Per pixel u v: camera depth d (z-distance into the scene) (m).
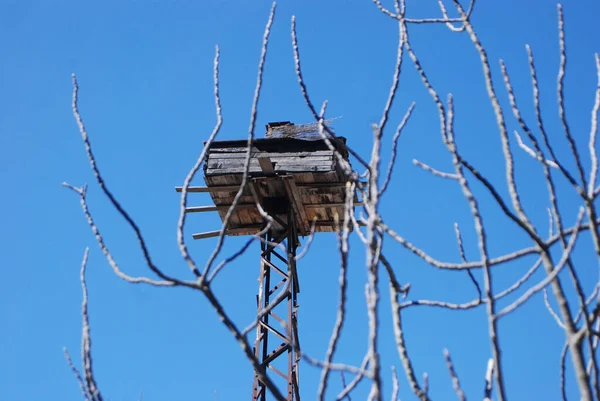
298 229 23.75
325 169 22.23
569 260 6.14
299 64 7.16
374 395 5.38
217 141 23.53
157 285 6.00
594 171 6.38
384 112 6.51
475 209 6.18
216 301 5.89
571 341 5.96
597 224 6.09
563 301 6.07
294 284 21.64
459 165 6.33
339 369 5.50
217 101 6.97
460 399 5.74
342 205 22.62
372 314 5.53
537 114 6.57
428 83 6.73
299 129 23.33
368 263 5.75
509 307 5.92
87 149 6.34
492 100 6.59
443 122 6.56
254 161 22.95
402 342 6.22
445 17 7.29
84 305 6.67
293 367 19.88
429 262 6.19
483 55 6.77
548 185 6.34
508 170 6.44
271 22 7.05
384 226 6.32
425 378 6.09
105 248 6.34
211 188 22.84
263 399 19.64
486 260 6.09
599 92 6.76
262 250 22.42
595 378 5.88
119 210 6.14
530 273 6.46
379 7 7.21
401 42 6.88
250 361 5.70
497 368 5.80
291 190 22.56
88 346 6.46
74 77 6.77
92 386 6.29
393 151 6.61
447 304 6.37
